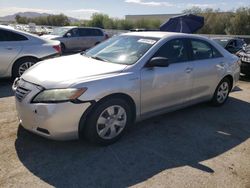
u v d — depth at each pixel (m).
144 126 4.72
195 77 5.04
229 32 38.72
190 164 3.61
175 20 13.14
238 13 38.12
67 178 3.19
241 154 3.96
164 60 4.16
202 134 4.55
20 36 7.30
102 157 3.65
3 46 6.93
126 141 4.13
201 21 13.04
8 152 3.65
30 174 3.23
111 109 3.87
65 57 4.80
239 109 5.94
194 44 5.16
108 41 5.18
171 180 3.25
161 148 3.99
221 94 5.92
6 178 3.13
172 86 4.63
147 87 4.23
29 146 3.83
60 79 3.62
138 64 4.17
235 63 6.02
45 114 3.46
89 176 3.25
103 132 3.85
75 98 3.49
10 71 7.13
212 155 3.88
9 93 6.34
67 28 16.97
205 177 3.34
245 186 3.21
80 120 3.61
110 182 3.16
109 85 3.75
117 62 4.31
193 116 5.33
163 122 4.95
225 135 4.57
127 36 5.02
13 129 4.32
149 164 3.56
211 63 5.37
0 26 7.16
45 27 30.80
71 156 3.64
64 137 3.59
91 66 4.08
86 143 3.97
